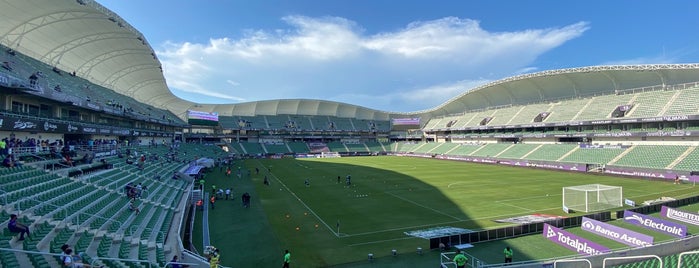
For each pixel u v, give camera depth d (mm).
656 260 14281
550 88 78438
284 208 30812
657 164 50625
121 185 28703
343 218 27234
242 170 61188
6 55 34500
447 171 60125
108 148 42250
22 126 27469
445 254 19094
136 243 17203
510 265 15672
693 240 17406
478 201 33281
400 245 20703
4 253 11586
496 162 76000
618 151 58844
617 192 29766
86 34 41406
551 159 66062
